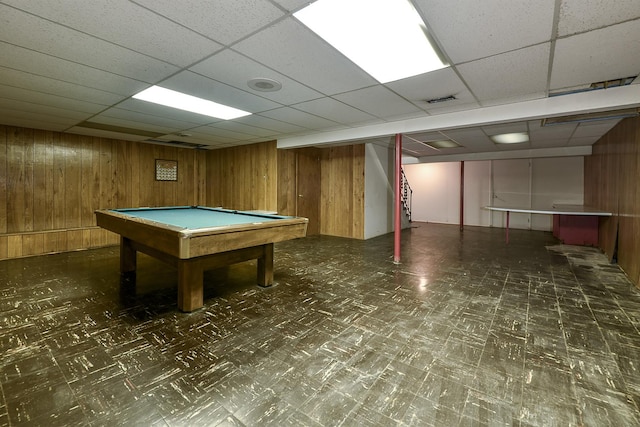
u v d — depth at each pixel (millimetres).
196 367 1899
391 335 2316
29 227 5051
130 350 2092
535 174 8312
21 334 2307
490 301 3021
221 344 2182
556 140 5844
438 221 10062
